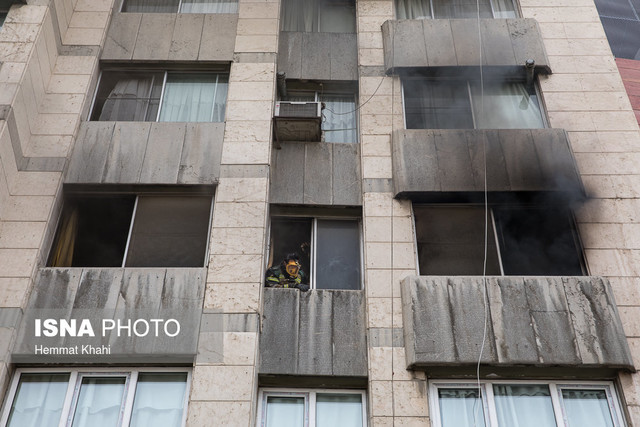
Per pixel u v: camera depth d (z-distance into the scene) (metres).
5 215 9.91
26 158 10.66
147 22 13.22
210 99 12.41
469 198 10.78
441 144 11.16
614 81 12.27
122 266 10.09
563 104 11.95
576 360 8.55
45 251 9.85
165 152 11.09
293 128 11.66
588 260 9.87
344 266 10.73
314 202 11.08
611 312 8.97
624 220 10.28
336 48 13.65
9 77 10.57
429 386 8.87
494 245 10.42
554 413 8.56
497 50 12.67
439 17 14.13
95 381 8.84
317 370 9.08
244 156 11.05
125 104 12.23
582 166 10.99
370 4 14.10
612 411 8.55
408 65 12.55
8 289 9.15
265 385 9.16
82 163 10.83
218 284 9.49
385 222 10.47
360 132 11.91
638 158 11.05
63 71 12.02
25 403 8.56
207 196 10.85
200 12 13.88
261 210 10.36
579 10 13.62
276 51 12.84
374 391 8.67
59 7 12.43
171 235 10.41
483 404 8.69
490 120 12.14
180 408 8.60
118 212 10.78
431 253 10.36
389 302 9.53
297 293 9.88
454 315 9.02
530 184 10.56
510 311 9.00
